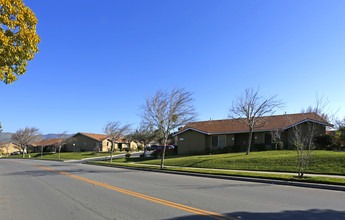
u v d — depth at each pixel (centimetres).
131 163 2622
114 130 3022
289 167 1498
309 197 828
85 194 921
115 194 909
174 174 1631
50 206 739
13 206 746
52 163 3216
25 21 904
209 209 672
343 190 952
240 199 799
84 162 3173
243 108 2262
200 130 3092
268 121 2569
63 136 5219
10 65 908
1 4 812
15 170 2116
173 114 1952
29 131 5731
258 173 1367
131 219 590
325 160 1500
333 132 2772
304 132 2417
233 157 2052
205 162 1997
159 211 656
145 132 3334
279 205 714
